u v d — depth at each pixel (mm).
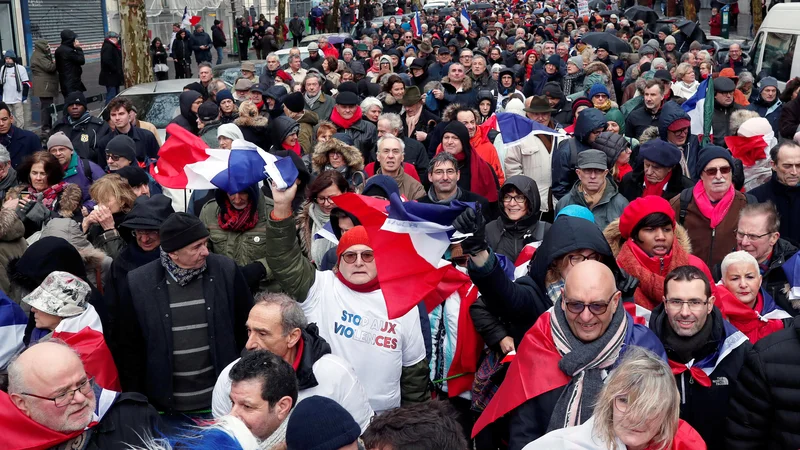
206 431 2992
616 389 3049
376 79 15609
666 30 25078
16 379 3393
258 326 3812
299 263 4465
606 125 8023
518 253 5828
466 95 11852
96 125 9773
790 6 16484
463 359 4750
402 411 2832
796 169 6453
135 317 4395
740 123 8680
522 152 8391
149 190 7293
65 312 4246
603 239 4238
